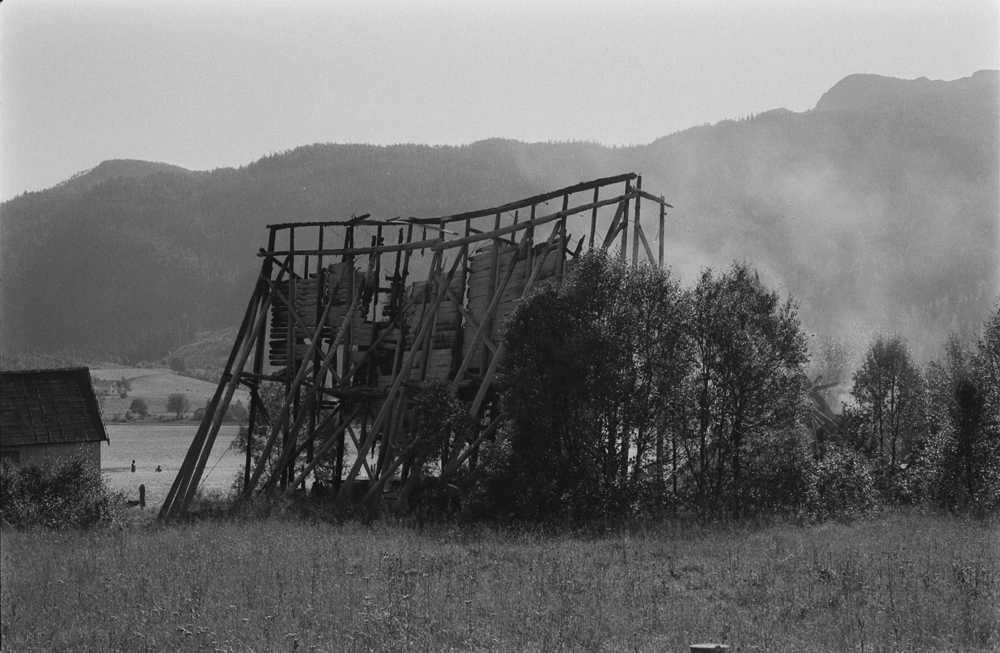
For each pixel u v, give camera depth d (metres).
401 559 18.95
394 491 31.77
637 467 27.02
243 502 33.25
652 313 27.66
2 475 30.28
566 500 26.00
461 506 27.33
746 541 20.41
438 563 18.69
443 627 13.79
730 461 27.11
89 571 19.23
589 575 17.08
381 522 26.62
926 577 16.08
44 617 15.57
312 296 39.19
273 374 39.00
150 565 19.70
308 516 29.33
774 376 27.19
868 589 15.38
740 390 26.95
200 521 29.75
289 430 38.03
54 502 29.78
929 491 28.03
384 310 38.84
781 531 22.36
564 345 26.50
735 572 16.95
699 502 25.86
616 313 27.36
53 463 33.47
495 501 26.47
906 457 32.53
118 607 15.93
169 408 191.75
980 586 15.37
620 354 26.55
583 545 20.61
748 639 12.92
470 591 15.70
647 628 13.55
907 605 14.36
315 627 13.97
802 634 13.20
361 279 37.59
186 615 15.02
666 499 26.06
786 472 26.62
